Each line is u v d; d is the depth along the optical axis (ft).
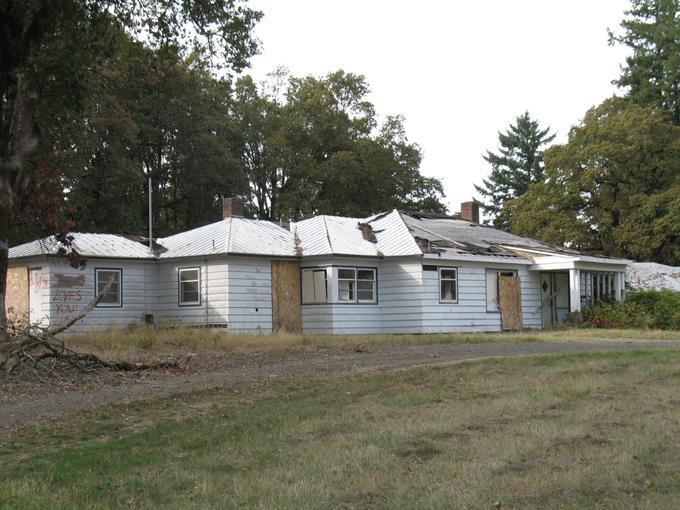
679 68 182.19
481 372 51.42
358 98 206.80
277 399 43.98
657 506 23.34
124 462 30.55
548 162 161.38
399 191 203.31
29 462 31.04
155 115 155.84
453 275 103.91
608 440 31.58
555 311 117.70
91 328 97.30
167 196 181.57
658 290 125.80
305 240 105.91
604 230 157.28
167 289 102.68
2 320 57.47
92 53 64.95
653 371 50.19
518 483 25.71
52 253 94.12
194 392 46.03
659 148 153.79
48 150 67.10
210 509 23.99
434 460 29.25
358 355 64.23
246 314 97.25
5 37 58.39
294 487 25.90
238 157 189.47
